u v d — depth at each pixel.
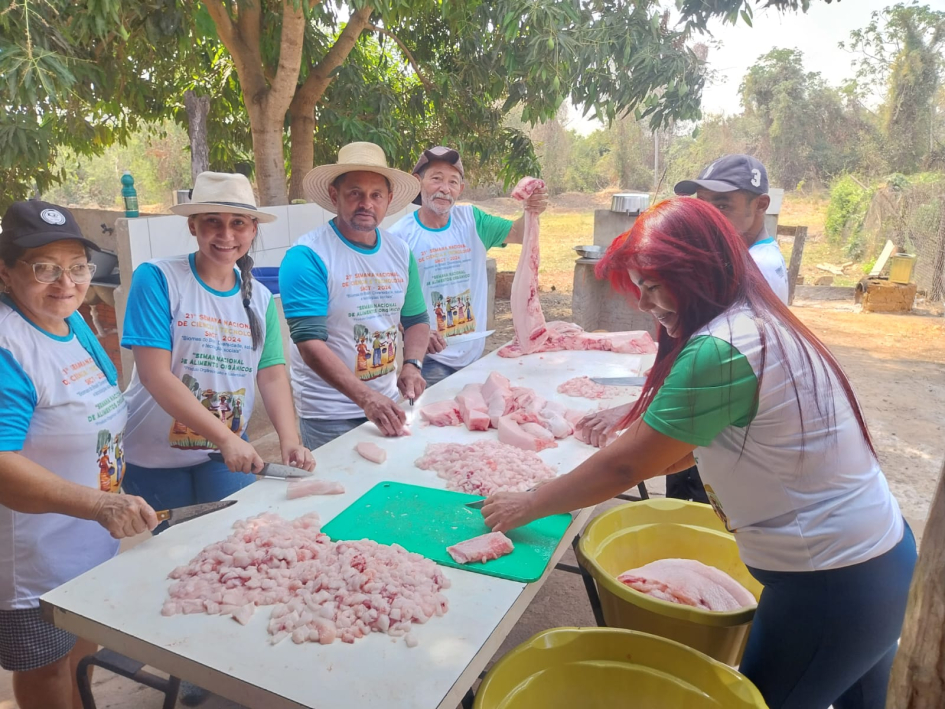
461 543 1.88
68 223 1.95
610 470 1.71
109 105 7.89
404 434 2.73
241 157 9.88
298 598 1.63
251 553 1.78
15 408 1.87
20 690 2.15
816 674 1.71
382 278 3.12
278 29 7.39
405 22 8.56
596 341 3.93
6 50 4.83
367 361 3.13
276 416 2.64
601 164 21.88
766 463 1.62
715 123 20.06
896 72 17.45
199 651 1.47
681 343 1.66
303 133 7.85
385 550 1.83
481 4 7.58
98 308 6.11
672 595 2.13
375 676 1.41
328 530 1.97
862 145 18.30
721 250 1.60
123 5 5.65
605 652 1.80
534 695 1.76
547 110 8.19
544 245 15.88
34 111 6.46
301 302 2.88
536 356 3.80
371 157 2.92
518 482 2.24
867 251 14.34
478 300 4.07
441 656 1.47
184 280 2.43
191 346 2.44
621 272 1.74
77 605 1.62
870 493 1.67
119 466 2.26
